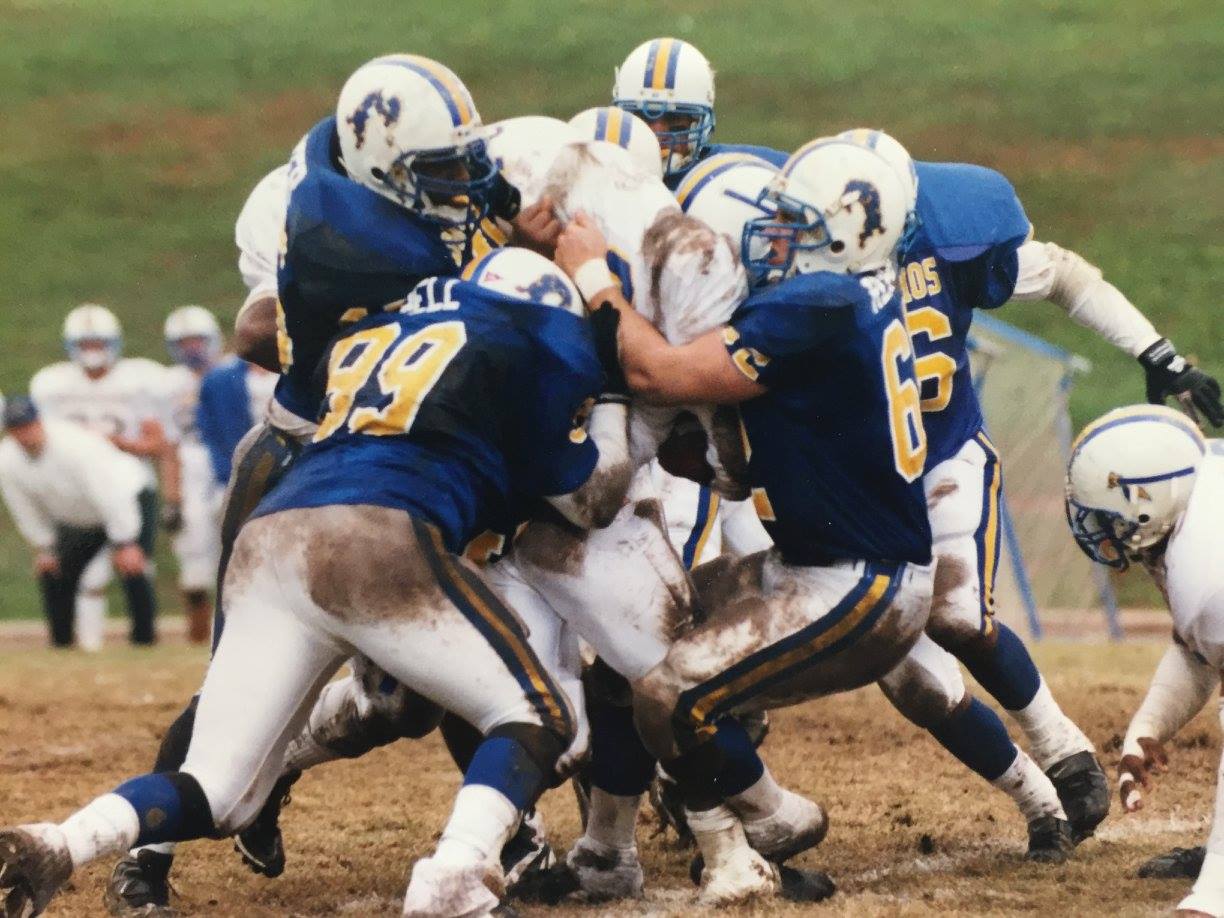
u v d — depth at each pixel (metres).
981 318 40.78
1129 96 71.25
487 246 16.30
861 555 15.75
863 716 26.41
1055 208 63.28
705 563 16.58
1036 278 19.86
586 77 74.69
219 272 62.03
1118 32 77.81
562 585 15.80
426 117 15.27
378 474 14.65
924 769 23.14
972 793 21.72
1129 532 16.27
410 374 14.84
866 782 22.41
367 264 15.37
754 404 15.61
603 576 15.71
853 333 15.28
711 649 15.64
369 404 14.86
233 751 14.70
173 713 28.58
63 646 40.22
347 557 14.39
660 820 19.73
